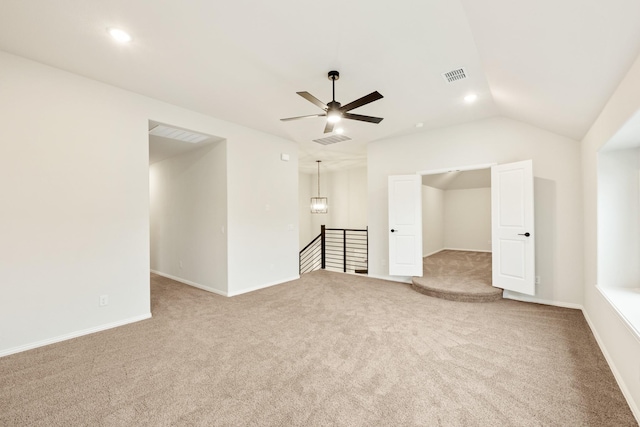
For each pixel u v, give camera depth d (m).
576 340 2.81
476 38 2.31
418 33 2.32
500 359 2.45
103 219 3.19
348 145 5.96
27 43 2.47
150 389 2.06
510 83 2.91
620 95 2.05
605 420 1.73
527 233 3.88
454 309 3.75
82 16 2.12
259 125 4.67
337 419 1.74
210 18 2.14
